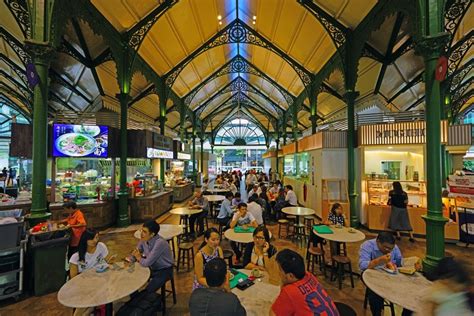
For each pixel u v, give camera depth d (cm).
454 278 128
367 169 712
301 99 1221
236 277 230
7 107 1339
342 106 1070
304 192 938
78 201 648
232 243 431
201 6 796
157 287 268
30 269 334
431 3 354
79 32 638
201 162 1922
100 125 667
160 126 995
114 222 692
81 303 188
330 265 392
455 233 538
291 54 973
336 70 842
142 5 660
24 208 578
